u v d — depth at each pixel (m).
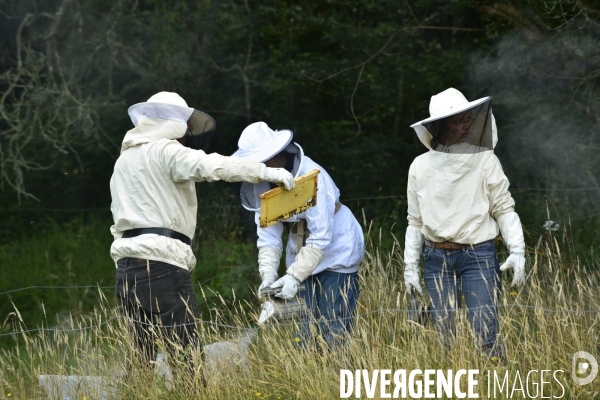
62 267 15.70
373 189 15.52
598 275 9.27
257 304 11.83
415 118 16.27
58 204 18.48
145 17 16.08
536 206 12.27
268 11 15.88
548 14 11.96
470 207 7.66
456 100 7.62
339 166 15.88
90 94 15.69
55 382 8.05
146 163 7.51
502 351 7.71
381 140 15.95
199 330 8.31
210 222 15.55
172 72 16.06
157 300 7.55
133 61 16.03
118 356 8.22
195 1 15.98
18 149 14.31
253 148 7.75
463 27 15.44
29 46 14.03
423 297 8.42
